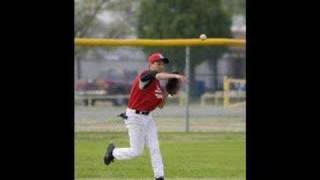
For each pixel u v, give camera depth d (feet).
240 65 286.87
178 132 188.55
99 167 133.90
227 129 195.11
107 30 371.15
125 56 265.95
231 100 232.32
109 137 179.11
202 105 274.57
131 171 130.11
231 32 324.60
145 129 111.14
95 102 229.66
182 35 301.63
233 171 129.70
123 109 210.79
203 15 305.53
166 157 147.02
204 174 126.41
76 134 182.80
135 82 110.93
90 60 289.74
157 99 110.32
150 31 304.09
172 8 306.55
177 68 200.85
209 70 296.92
